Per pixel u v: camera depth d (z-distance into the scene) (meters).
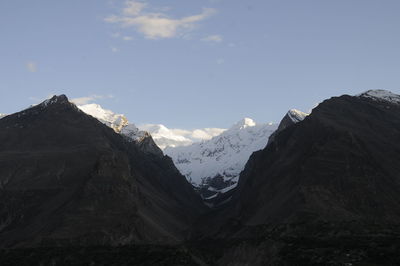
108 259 174.75
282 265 165.88
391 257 151.00
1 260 177.38
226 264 197.12
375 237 172.50
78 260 174.75
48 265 173.50
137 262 171.12
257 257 185.00
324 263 155.25
